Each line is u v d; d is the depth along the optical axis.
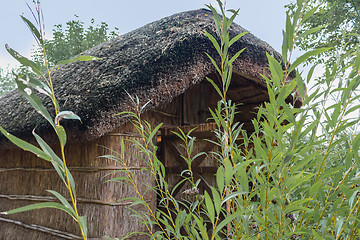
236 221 0.87
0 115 3.36
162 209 2.85
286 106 0.61
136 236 2.45
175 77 2.38
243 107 4.12
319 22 5.34
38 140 0.46
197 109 4.16
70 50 11.79
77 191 2.57
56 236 2.69
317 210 0.76
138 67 2.39
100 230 2.32
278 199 0.64
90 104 2.17
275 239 0.71
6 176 3.63
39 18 0.45
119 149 2.46
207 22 2.71
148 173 2.64
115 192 2.41
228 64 0.81
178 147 2.93
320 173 0.80
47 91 0.46
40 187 3.08
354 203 0.73
